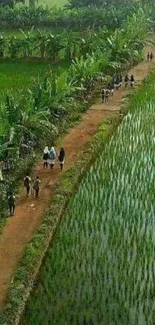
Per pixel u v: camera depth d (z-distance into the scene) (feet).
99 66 135.74
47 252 72.64
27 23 226.38
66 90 114.11
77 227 78.18
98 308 61.98
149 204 83.56
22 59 171.73
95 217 80.48
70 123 114.83
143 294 64.03
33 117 98.07
